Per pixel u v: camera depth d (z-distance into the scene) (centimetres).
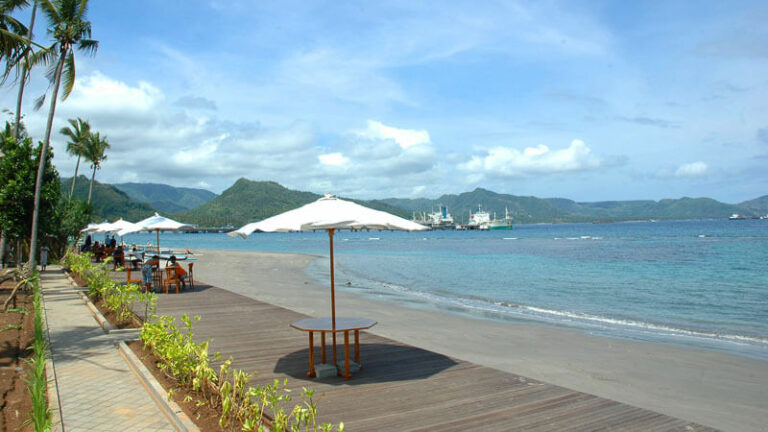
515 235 12875
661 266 2989
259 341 802
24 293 1416
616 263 3269
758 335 1102
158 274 1546
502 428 437
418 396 525
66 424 467
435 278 2472
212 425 440
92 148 4106
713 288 1983
